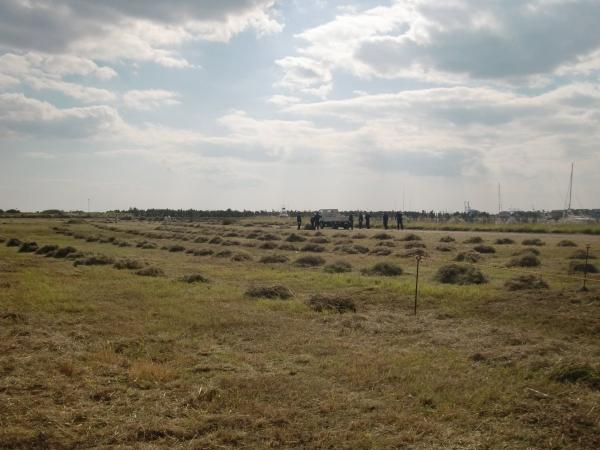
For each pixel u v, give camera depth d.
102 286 17.78
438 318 13.10
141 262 24.31
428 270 23.08
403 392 7.66
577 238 40.91
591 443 5.98
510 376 8.30
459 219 73.19
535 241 35.50
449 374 8.47
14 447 5.83
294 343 10.54
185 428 6.39
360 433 6.30
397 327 12.03
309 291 17.45
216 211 131.88
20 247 34.28
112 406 7.10
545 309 13.47
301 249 35.31
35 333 11.07
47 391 7.59
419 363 9.07
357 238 44.25
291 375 8.50
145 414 6.82
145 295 16.05
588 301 14.09
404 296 15.75
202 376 8.45
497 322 12.54
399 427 6.50
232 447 5.98
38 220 83.50
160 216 114.38
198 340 10.79
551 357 9.19
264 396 7.50
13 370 8.47
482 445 6.00
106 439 6.12
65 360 9.06
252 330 11.62
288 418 6.75
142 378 8.21
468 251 29.44
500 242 37.53
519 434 6.25
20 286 17.48
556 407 6.91
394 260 27.52
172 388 7.86
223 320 12.48
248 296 16.02
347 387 7.94
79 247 37.38
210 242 42.38
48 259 27.72
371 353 9.78
